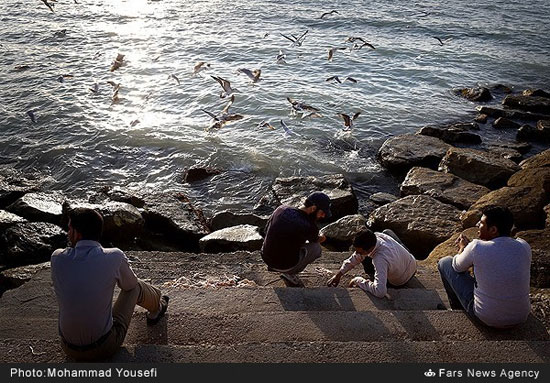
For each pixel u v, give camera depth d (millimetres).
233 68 22953
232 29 29766
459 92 21281
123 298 4250
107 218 10695
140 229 10953
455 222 10766
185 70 22375
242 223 11562
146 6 35156
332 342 4238
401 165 14578
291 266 5996
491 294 4484
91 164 14828
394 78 22719
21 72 21516
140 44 26391
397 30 30766
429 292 5652
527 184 11461
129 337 4543
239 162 15023
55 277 3875
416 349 4172
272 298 5398
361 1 37938
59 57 23859
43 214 11461
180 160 15094
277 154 15492
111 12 33312
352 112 18719
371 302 5441
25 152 15305
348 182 13305
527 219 10000
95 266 3850
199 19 32000
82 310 3795
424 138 15766
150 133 16438
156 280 6598
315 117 18031
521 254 4457
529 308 4504
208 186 13891
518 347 4191
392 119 18391
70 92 19500
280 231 5820
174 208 11766
